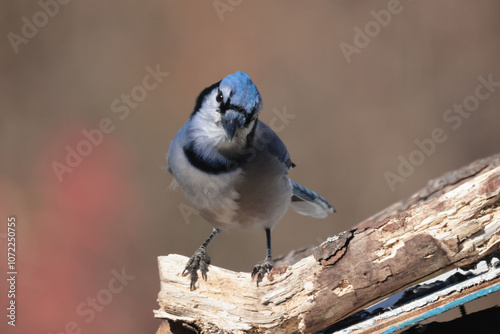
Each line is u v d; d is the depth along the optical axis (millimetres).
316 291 5211
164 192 12227
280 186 7117
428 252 4945
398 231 5031
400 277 5027
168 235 11797
